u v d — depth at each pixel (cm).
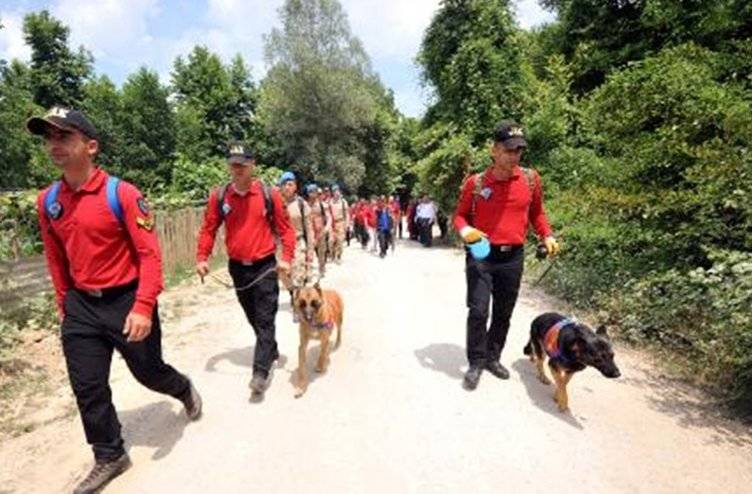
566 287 877
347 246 2088
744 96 742
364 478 365
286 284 541
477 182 502
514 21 1953
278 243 538
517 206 497
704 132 696
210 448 405
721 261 600
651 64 787
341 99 4125
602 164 963
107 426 363
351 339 668
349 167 4203
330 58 4172
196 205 1373
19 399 507
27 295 690
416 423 438
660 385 523
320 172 4153
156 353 392
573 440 412
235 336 697
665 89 742
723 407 477
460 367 561
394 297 933
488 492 349
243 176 493
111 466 365
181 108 5259
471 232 484
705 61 829
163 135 4875
